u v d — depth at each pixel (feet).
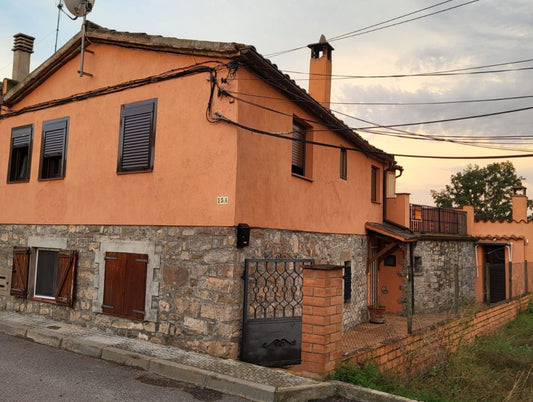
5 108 33.99
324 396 16.99
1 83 36.52
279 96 26.09
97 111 27.91
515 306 47.03
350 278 36.04
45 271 30.42
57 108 30.37
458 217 54.44
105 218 26.58
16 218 32.14
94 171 27.53
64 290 27.81
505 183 97.14
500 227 56.13
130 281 24.79
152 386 17.72
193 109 23.47
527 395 22.16
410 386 20.10
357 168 38.68
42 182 30.66
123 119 26.43
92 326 26.27
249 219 22.70
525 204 57.31
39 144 31.22
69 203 28.71
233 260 21.24
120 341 23.40
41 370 19.10
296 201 27.84
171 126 24.25
